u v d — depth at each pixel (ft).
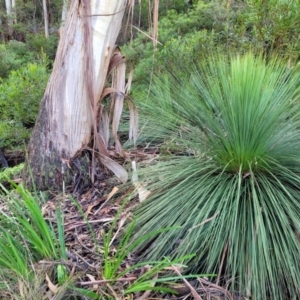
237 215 5.68
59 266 4.83
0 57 21.61
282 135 6.59
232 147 6.34
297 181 6.15
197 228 5.60
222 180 6.27
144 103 10.87
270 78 7.18
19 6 35.09
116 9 7.35
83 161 8.03
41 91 12.81
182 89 9.71
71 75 7.60
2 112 13.37
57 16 35.91
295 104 7.30
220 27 16.92
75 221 6.74
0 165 13.07
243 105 6.22
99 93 7.73
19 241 5.45
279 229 5.43
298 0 12.04
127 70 14.07
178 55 12.84
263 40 12.12
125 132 10.90
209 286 5.14
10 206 5.77
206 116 7.32
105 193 7.72
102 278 4.98
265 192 5.97
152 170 6.97
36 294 4.39
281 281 5.14
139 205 6.48
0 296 4.55
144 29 20.17
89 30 7.24
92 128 8.05
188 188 6.23
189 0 25.77
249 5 13.16
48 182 8.08
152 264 5.39
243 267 5.22
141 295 4.90
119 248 5.24
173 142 8.46
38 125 8.18
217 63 9.73
